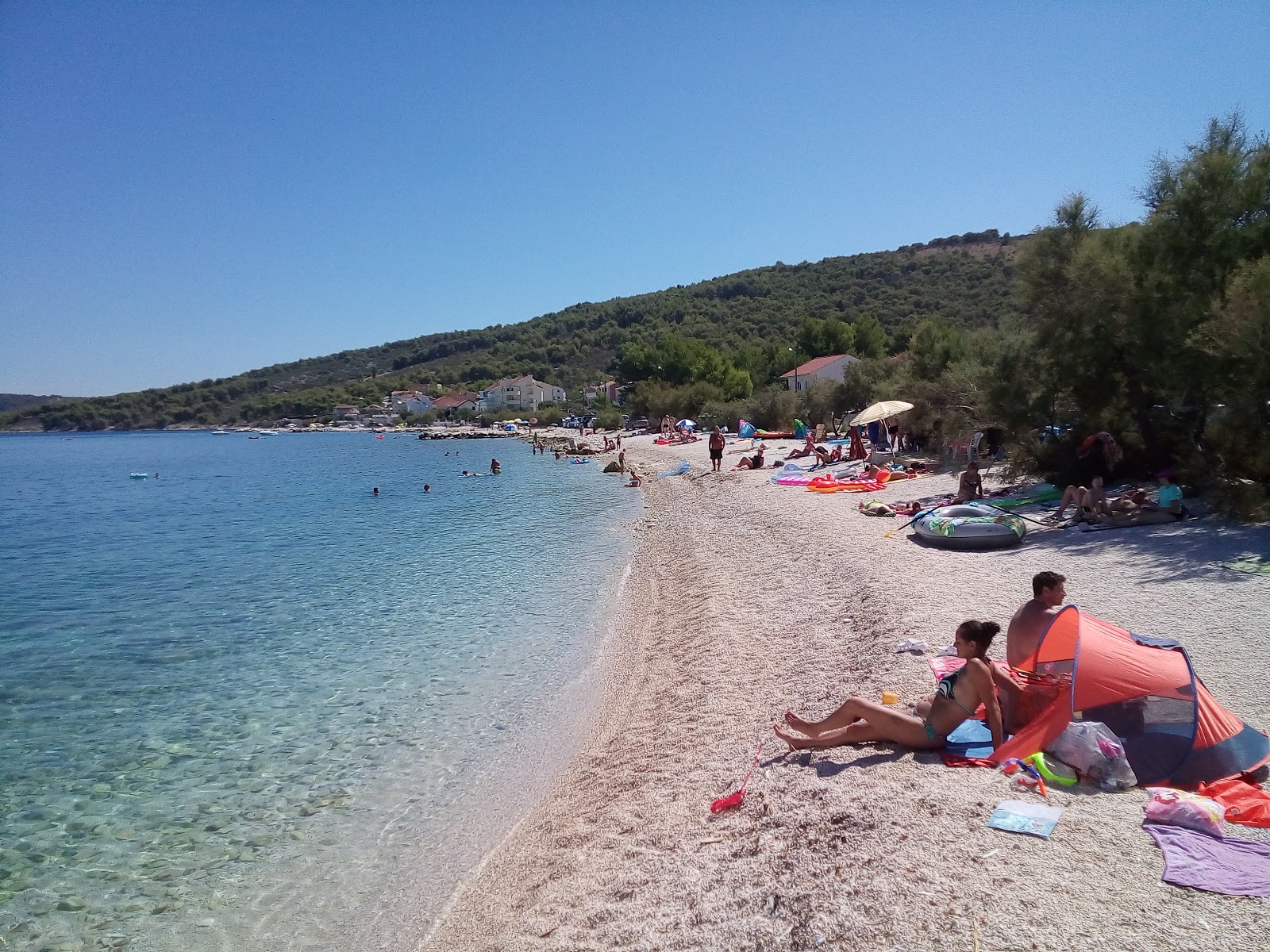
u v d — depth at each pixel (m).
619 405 104.88
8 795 8.20
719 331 132.25
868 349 83.06
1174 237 15.27
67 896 6.39
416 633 13.54
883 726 6.30
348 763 8.66
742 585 13.83
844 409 47.91
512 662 11.73
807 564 14.23
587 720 9.42
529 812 7.38
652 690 9.95
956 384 24.66
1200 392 14.99
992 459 23.59
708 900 4.93
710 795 6.62
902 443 29.52
